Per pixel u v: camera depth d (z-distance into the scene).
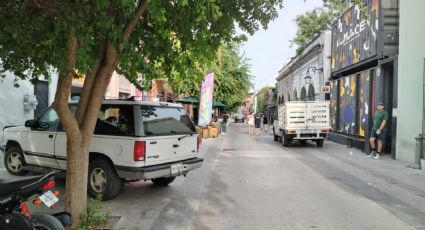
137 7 5.27
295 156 15.42
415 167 12.16
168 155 7.79
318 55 28.94
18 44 4.93
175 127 8.19
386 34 15.84
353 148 18.98
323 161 13.90
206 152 16.53
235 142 22.30
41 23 4.82
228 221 6.38
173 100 25.69
